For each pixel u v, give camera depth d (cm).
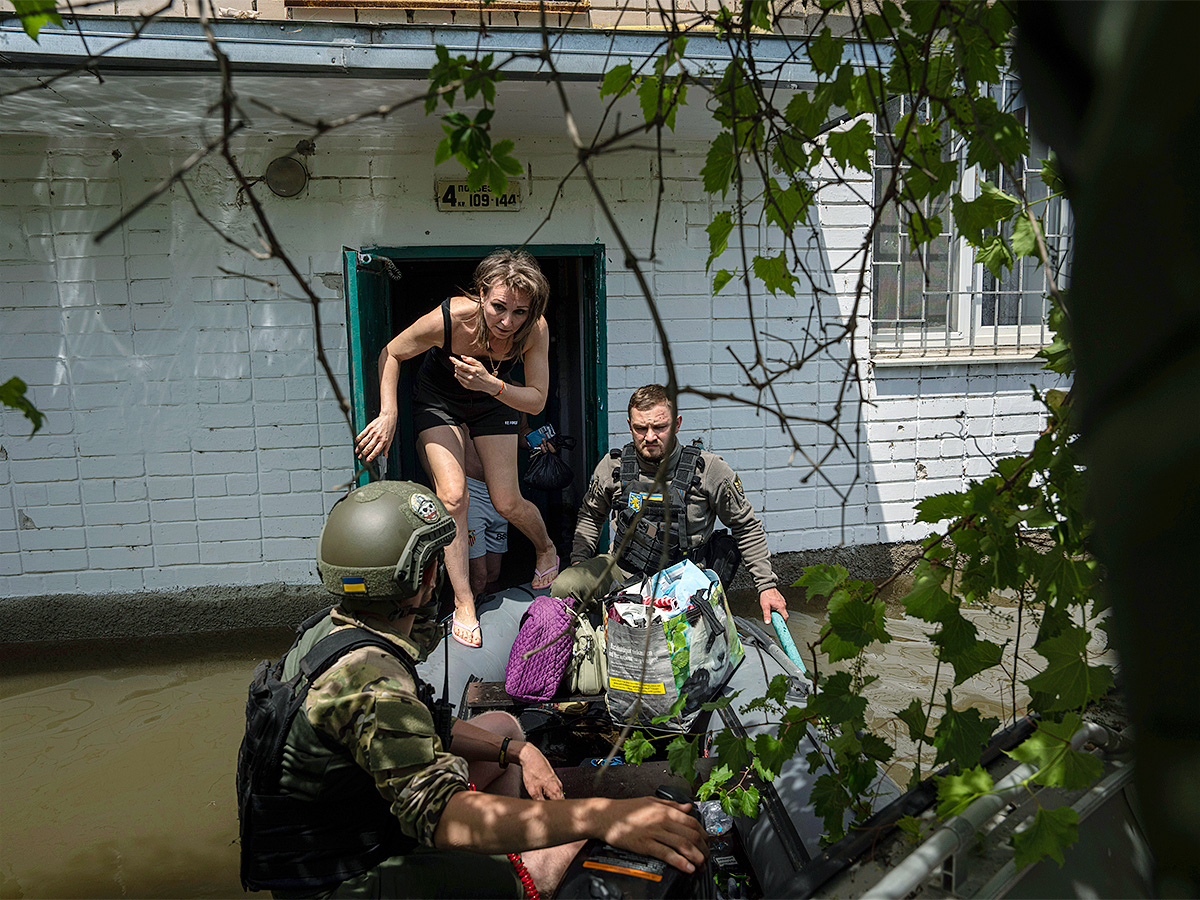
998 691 342
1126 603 42
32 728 355
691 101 362
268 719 160
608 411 483
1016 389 531
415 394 367
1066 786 120
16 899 244
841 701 164
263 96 362
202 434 457
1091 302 43
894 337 516
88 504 454
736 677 300
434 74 115
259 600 470
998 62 133
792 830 210
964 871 117
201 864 261
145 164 434
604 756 288
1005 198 149
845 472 513
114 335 444
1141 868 119
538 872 194
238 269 446
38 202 431
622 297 477
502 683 318
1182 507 39
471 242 461
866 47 198
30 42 302
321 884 161
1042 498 149
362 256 373
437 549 176
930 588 149
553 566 398
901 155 137
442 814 154
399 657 168
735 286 484
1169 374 39
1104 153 41
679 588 292
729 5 339
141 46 309
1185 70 37
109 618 459
